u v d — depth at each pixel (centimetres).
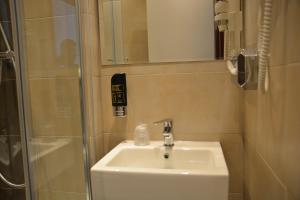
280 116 53
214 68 107
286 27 48
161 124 112
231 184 108
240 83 79
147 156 102
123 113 112
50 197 101
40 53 98
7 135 113
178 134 111
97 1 115
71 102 104
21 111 96
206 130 109
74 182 104
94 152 109
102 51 116
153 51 113
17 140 111
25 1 93
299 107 42
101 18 116
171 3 111
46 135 100
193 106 109
